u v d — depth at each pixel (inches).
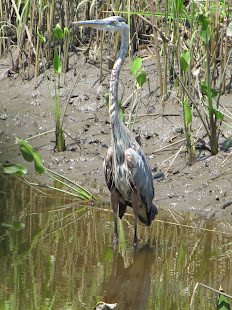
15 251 322.0
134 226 345.1
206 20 387.9
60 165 474.3
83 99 550.3
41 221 371.9
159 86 533.0
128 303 264.2
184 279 291.3
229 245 333.1
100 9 585.9
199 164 433.7
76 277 291.3
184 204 394.9
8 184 447.5
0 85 593.0
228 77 519.8
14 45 616.7
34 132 527.2
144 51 589.6
